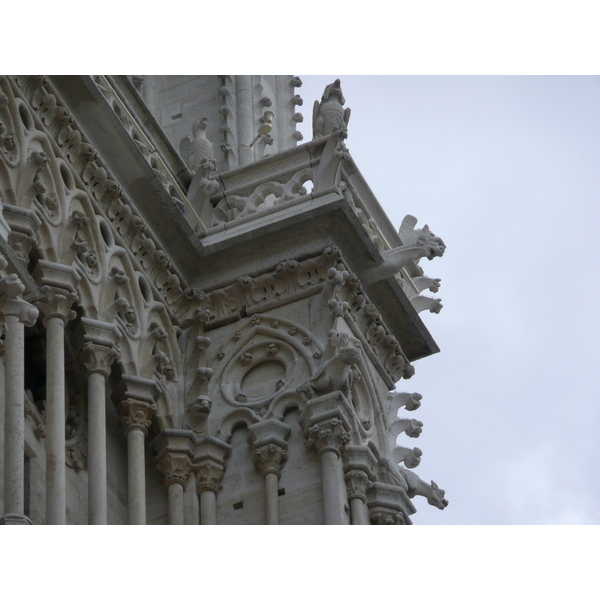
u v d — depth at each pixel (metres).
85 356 35.38
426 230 42.47
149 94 49.66
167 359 37.34
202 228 39.94
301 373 38.00
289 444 37.31
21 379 30.38
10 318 30.52
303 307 38.81
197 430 37.72
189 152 43.88
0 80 34.69
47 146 35.62
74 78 36.56
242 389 38.47
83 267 35.84
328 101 41.31
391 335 40.38
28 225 33.66
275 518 36.31
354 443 37.56
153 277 38.50
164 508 36.88
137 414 36.41
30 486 33.06
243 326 39.03
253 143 48.44
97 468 34.06
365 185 42.06
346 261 39.53
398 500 37.81
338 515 35.97
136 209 38.00
